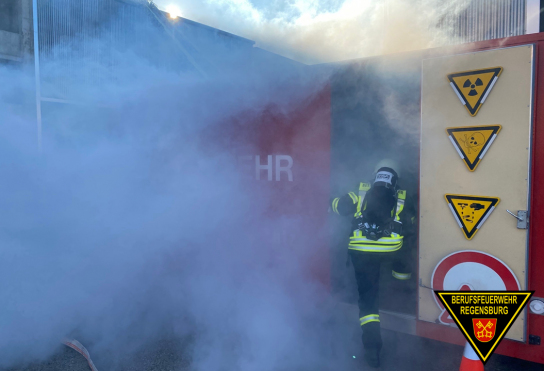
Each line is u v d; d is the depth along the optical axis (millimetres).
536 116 2443
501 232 2568
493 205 2576
